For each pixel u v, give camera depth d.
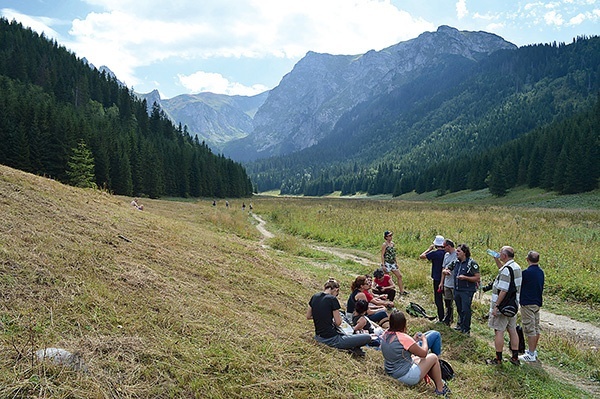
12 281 5.32
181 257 9.38
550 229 22.45
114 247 8.25
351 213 33.84
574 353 7.61
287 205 56.97
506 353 7.66
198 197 86.12
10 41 106.44
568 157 62.44
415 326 8.73
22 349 4.04
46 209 9.10
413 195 113.38
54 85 96.31
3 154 50.81
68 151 54.91
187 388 4.23
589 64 191.00
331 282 7.25
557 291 11.66
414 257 17.11
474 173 89.88
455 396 5.55
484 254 15.62
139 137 83.19
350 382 5.02
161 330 5.29
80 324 4.88
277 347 5.57
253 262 11.57
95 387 3.82
